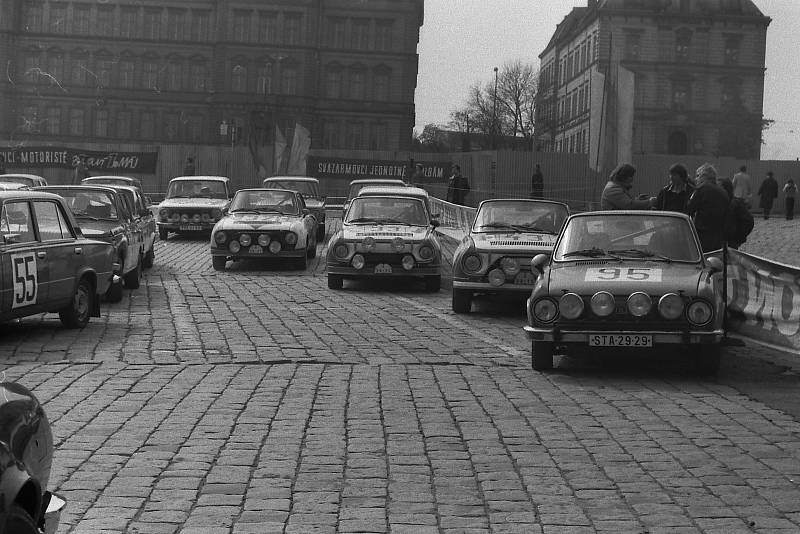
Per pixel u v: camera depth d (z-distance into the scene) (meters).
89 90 121.81
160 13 122.25
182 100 122.62
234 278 24.48
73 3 121.44
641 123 112.81
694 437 8.95
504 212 19.94
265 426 9.18
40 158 64.94
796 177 69.56
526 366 12.77
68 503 6.88
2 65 120.06
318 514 6.71
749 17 112.25
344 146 124.25
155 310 18.20
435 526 6.51
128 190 25.34
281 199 28.20
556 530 6.44
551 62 141.25
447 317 18.02
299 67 122.19
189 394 10.62
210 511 6.75
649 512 6.79
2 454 4.33
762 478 7.63
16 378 11.43
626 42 111.94
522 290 18.27
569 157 67.81
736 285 14.68
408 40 124.06
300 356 13.18
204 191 37.31
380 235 22.17
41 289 14.40
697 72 112.69
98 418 9.42
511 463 8.04
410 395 10.71
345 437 8.84
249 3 121.44
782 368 12.77
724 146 112.69
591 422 9.53
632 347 11.80
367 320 17.28
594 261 12.84
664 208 16.72
